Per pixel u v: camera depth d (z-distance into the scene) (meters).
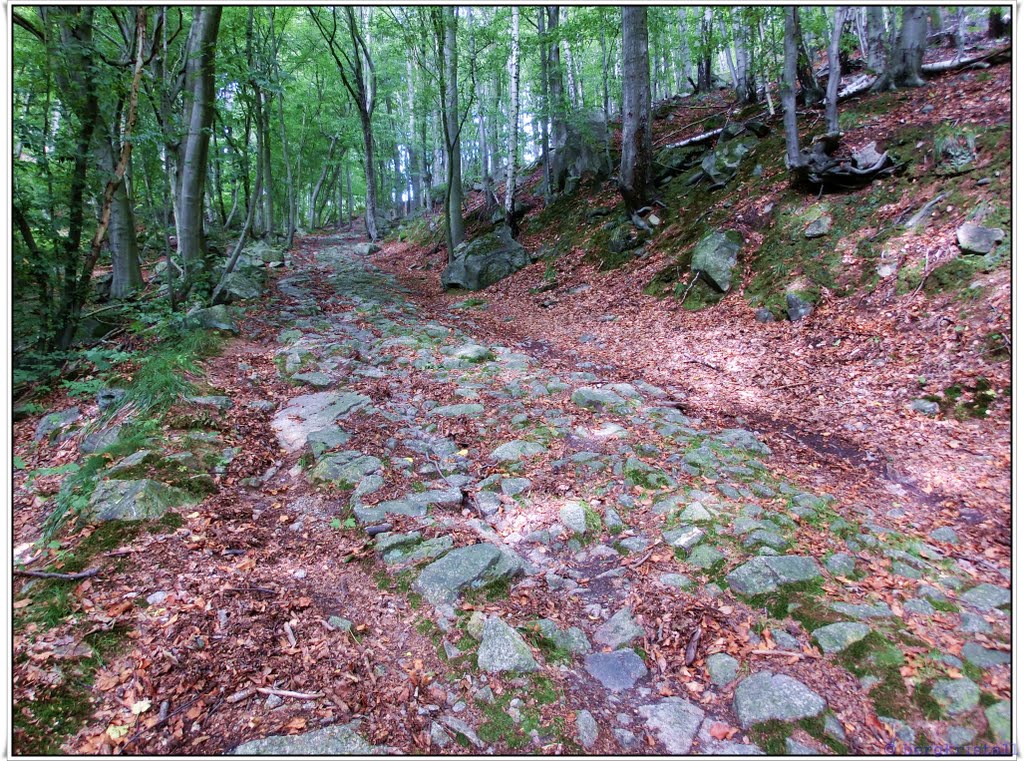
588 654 3.08
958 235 7.30
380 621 3.18
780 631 3.18
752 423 6.29
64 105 7.08
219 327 8.42
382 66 27.05
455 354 8.22
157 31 7.69
